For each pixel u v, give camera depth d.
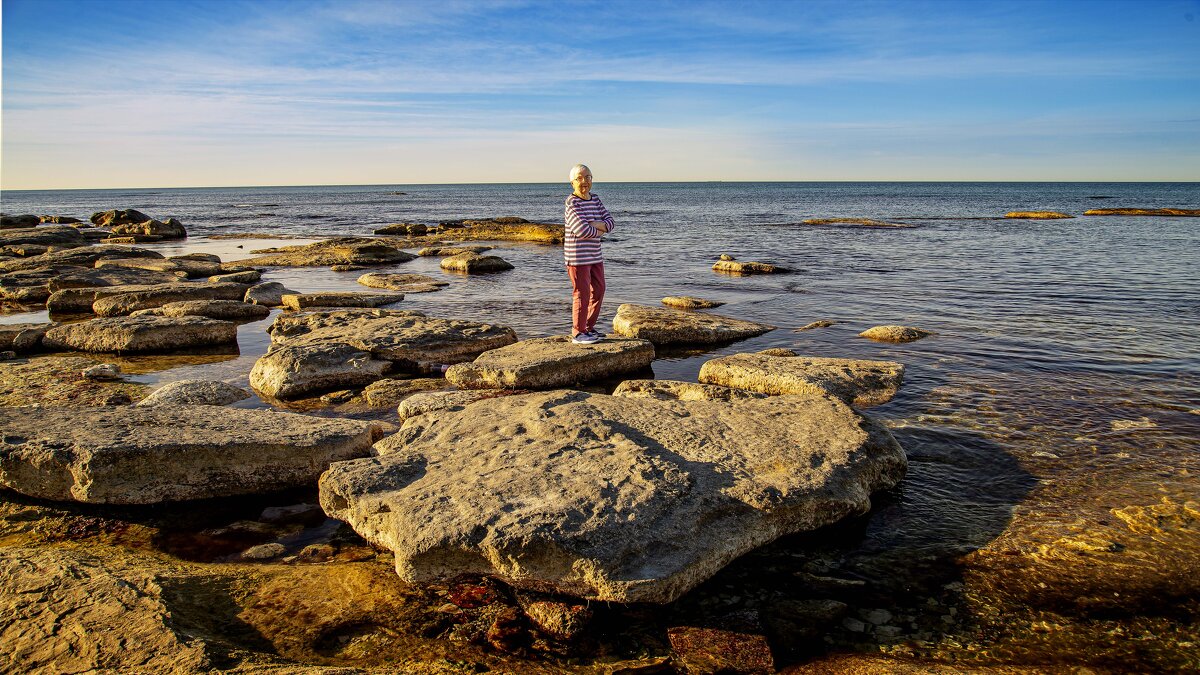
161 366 9.16
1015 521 4.61
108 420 5.46
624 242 28.80
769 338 10.38
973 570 4.08
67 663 2.98
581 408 5.53
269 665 3.07
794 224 39.88
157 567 3.98
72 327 10.21
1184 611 3.66
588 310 8.96
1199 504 4.75
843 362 8.02
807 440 5.07
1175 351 9.03
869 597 3.87
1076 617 3.64
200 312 12.16
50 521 4.65
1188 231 30.78
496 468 4.52
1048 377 7.93
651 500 4.05
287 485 5.12
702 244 27.59
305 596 3.79
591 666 3.32
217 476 4.95
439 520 3.88
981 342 9.77
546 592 3.77
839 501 4.46
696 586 3.93
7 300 15.21
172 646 3.11
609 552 3.67
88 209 79.06
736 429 5.26
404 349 8.71
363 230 40.38
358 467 4.61
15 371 8.73
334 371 8.04
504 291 16.12
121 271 16.78
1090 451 5.74
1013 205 69.50
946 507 4.83
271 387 7.74
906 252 23.12
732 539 4.07
